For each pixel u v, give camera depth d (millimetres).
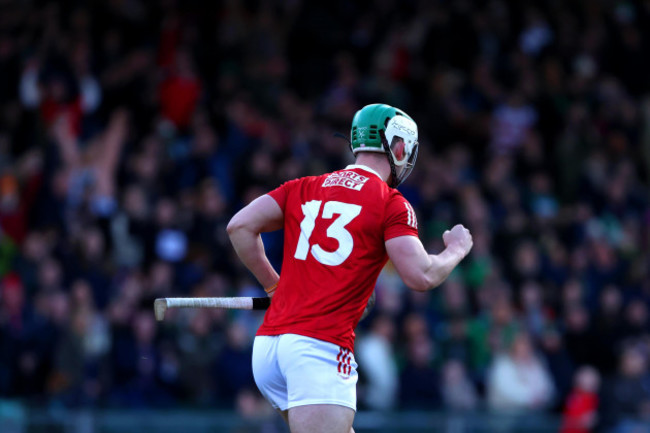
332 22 64438
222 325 40688
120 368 38062
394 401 40375
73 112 49500
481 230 49312
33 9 56031
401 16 66250
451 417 38750
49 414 35312
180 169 47844
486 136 60250
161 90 53125
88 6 57094
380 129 17328
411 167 17875
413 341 41156
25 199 44312
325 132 54438
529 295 46531
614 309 47625
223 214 46062
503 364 41844
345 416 16062
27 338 38125
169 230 44094
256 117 54156
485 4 67625
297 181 17484
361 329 42750
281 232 44688
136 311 39844
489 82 63000
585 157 58219
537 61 66938
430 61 64125
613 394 42188
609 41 68562
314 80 61594
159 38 58000
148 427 36125
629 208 56969
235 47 58375
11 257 41188
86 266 41156
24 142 49938
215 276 42062
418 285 16078
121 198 46000
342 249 16391
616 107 63219
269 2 62844
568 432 39938
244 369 39031
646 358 46594
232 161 49500
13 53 51625
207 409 37312
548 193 56781
